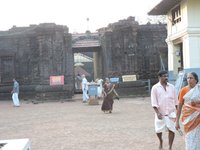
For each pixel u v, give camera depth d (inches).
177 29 1106.7
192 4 1007.0
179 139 490.9
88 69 2564.0
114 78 1408.7
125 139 508.7
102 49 1556.3
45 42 1409.9
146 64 1544.0
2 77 1569.9
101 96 1373.0
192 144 311.0
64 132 593.6
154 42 1547.7
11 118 842.2
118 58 1453.0
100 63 1646.2
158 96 405.4
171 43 1181.1
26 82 1565.0
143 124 645.3
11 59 1573.6
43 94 1357.0
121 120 712.4
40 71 1407.5
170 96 404.5
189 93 314.8
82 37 1610.5
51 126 671.8
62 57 1416.1
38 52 1509.6
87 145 478.0
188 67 1008.9
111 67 1455.5
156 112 404.5
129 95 1400.1
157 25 1549.0
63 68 1414.9
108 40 1460.4
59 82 1384.1
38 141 524.4
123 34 1456.7
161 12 1214.9
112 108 910.4
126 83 1412.4
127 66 1446.9
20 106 1213.1
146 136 525.3
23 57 1568.7
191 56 1003.3
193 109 313.1
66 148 465.1
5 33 1581.0
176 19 1119.6
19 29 1581.0
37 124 710.5
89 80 2444.6
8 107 1188.5
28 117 843.4
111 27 1469.0
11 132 626.8
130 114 810.8
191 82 324.8
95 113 864.9
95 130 599.2
